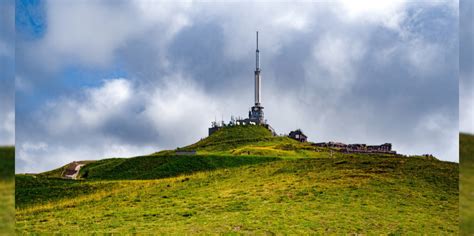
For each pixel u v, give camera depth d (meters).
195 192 56.00
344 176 59.22
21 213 49.69
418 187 54.53
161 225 42.19
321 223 41.53
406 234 39.06
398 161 66.75
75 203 54.69
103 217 46.44
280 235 38.34
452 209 46.56
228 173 66.62
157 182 65.00
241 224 41.41
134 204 51.81
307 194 51.97
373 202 48.84
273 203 48.69
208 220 43.28
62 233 41.00
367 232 39.47
